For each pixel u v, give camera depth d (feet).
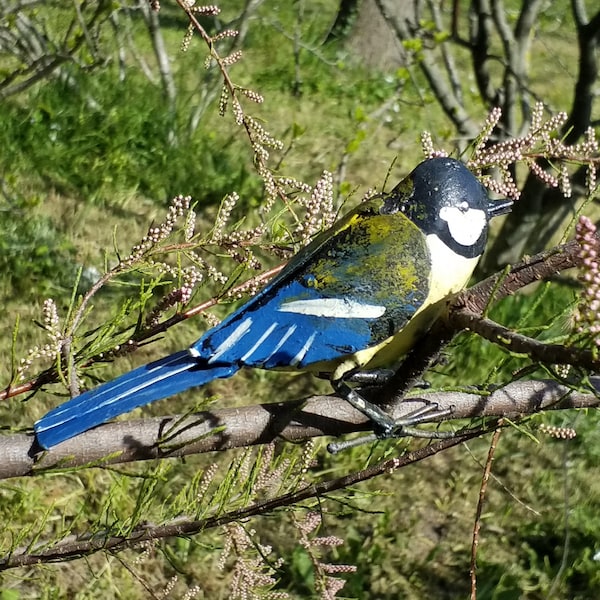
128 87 4.69
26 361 1.34
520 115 4.96
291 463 1.64
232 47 4.47
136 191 4.16
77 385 1.32
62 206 3.91
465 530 2.68
